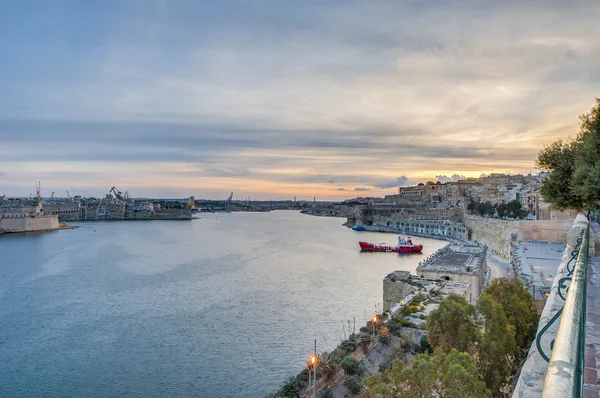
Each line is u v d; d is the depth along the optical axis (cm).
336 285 11788
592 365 909
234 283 11969
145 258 16888
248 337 7469
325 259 17138
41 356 6700
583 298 762
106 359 6581
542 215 14075
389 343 5444
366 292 10906
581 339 586
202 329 7888
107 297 10262
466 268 8550
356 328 7875
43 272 13625
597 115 3203
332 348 6900
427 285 7838
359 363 4747
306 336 7512
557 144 3772
